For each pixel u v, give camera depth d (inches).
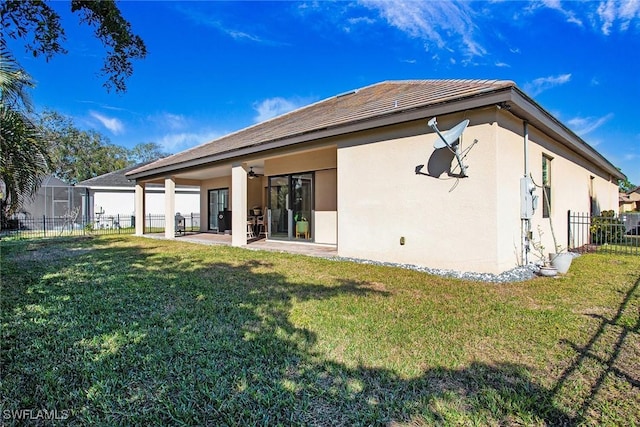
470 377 105.4
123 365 114.4
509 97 216.5
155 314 166.2
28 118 223.0
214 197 730.8
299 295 198.2
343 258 325.7
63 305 183.0
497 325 147.6
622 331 139.9
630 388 98.6
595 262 306.5
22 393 99.0
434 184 266.5
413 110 260.7
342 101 483.5
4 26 230.1
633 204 1311.5
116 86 278.1
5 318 162.7
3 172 207.8
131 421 86.2
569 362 114.4
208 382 103.6
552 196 359.9
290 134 356.2
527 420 85.1
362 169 314.2
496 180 235.9
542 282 225.0
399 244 288.4
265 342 131.5
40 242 508.4
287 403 92.7
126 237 592.1
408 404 92.0
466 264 249.9
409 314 162.7
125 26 258.2
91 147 1610.5
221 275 255.9
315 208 445.7
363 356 119.5
